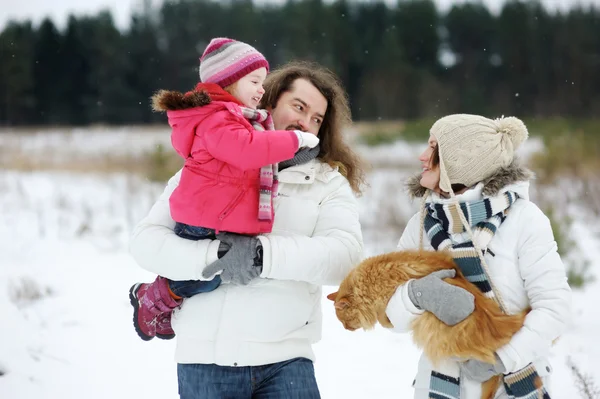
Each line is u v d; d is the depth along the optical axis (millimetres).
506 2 37594
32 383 4695
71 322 6047
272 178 2891
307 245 2855
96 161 18703
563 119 25969
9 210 12094
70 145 22047
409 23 40875
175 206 2889
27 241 9672
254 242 2781
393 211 10297
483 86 36906
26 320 5902
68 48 39156
